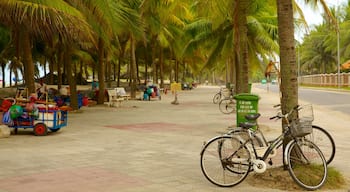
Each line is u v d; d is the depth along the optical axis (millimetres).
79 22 10477
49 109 11383
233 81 33000
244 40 13055
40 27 12914
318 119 16266
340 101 28797
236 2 12875
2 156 8391
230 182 6117
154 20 25172
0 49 29312
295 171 6090
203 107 22844
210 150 6500
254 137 6191
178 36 35281
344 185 6098
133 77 30141
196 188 6023
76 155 8555
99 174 6891
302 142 6184
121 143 10180
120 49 31375
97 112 19172
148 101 28281
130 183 6312
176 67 53906
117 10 13445
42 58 41719
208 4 12766
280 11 6445
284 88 6402
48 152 8867
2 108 11555
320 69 83188
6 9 10508
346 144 9930
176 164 7699
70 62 19016
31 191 5848
